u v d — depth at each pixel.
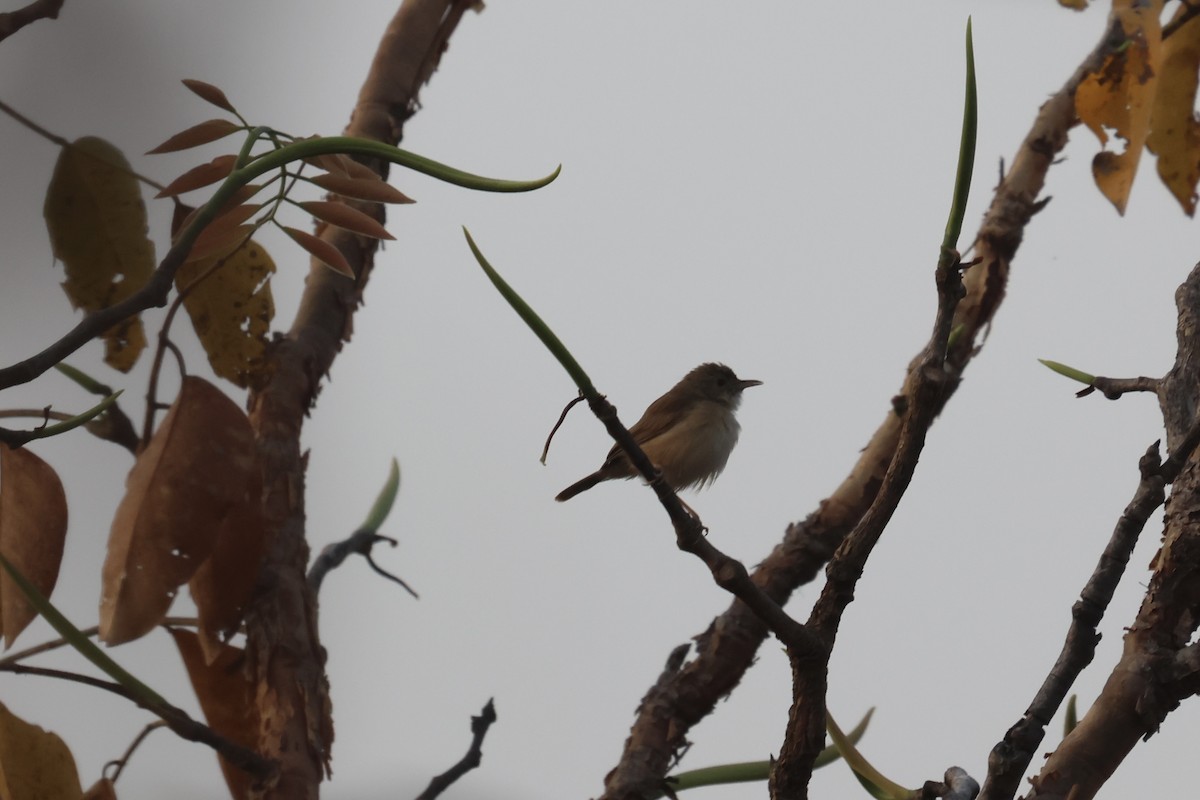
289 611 7.30
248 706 7.20
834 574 4.98
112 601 6.39
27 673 6.10
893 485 4.90
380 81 9.05
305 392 8.10
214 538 6.61
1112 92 7.37
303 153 5.89
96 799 6.55
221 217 6.35
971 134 4.63
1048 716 4.89
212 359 7.96
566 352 5.06
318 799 6.76
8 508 6.75
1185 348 5.77
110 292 7.46
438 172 5.68
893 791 6.11
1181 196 8.16
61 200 7.12
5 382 5.33
